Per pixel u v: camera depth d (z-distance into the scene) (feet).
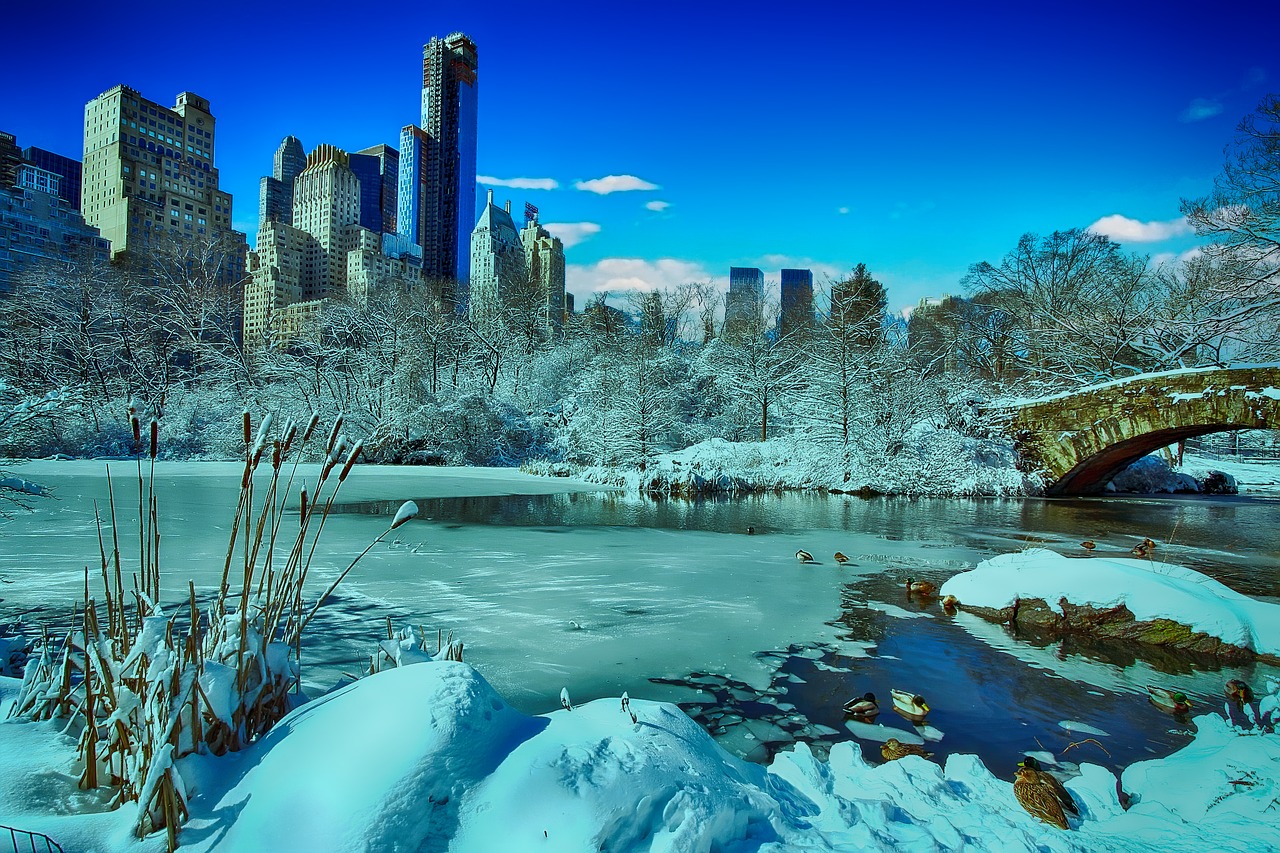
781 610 25.82
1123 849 9.36
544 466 93.66
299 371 112.37
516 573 30.78
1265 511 68.28
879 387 90.79
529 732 8.61
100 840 6.91
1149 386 72.02
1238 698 17.75
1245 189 79.25
